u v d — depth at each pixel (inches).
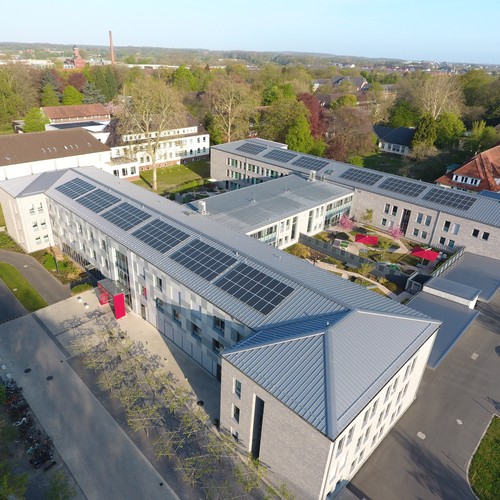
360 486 1152.2
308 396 994.7
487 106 5674.2
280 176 3093.0
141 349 1625.2
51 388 1434.5
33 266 2180.1
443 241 2470.5
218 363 1460.4
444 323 1686.8
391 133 4862.2
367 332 1176.8
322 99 6446.9
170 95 3334.2
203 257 1537.9
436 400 1461.6
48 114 4990.2
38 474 1149.7
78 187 2204.7
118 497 1105.4
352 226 2751.0
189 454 1228.5
